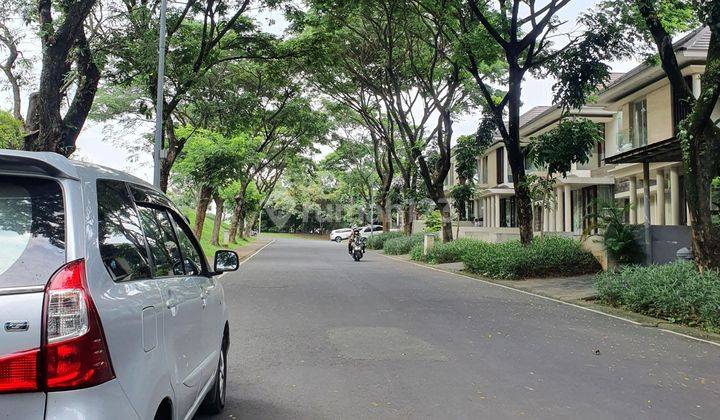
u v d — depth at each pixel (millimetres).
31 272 2379
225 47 18938
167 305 3230
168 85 21078
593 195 31625
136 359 2650
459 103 26844
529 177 18719
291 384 5961
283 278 17484
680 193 21219
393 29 22891
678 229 15711
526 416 4980
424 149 26594
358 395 5586
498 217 39031
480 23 18281
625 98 24094
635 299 10961
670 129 21250
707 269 10844
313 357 7141
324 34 19734
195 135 23594
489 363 6906
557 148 16250
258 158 28141
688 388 5949
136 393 2586
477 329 9148
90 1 11305
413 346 7801
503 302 12531
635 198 24094
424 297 13133
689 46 18219
